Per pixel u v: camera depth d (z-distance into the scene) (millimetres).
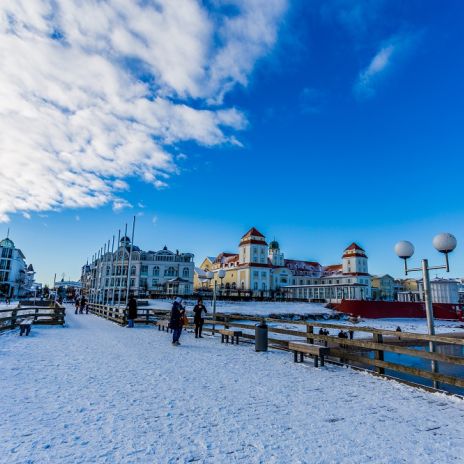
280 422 5426
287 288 81562
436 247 8508
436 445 4719
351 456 4324
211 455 4219
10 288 91125
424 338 8039
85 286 109375
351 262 96312
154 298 54812
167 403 6188
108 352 11711
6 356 10438
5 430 4773
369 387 7855
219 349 13195
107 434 4738
